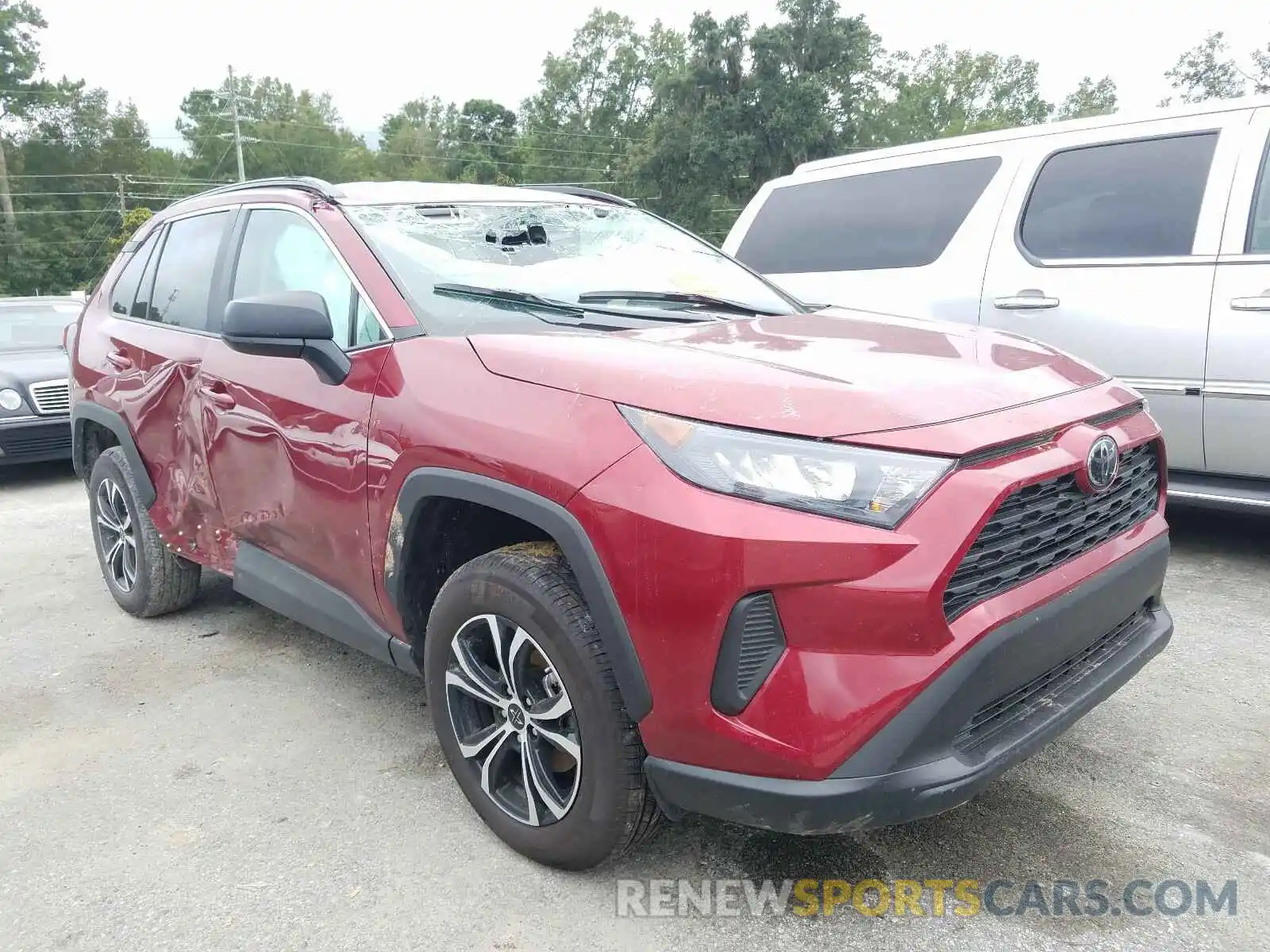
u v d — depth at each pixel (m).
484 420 2.29
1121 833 2.49
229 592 4.68
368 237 2.94
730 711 1.93
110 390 4.10
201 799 2.80
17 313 9.20
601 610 2.05
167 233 4.16
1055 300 4.64
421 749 3.07
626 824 2.18
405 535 2.53
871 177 5.57
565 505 2.09
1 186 68.81
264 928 2.22
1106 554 2.31
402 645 2.73
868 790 1.87
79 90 74.12
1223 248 4.22
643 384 2.11
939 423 1.99
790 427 1.94
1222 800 2.63
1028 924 2.17
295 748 3.10
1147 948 2.08
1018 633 1.98
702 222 54.56
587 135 76.62
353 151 85.94
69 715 3.40
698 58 51.78
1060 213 4.77
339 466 2.74
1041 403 2.22
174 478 3.75
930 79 69.31
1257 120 4.28
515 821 2.42
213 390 3.35
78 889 2.39
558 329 2.65
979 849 2.45
